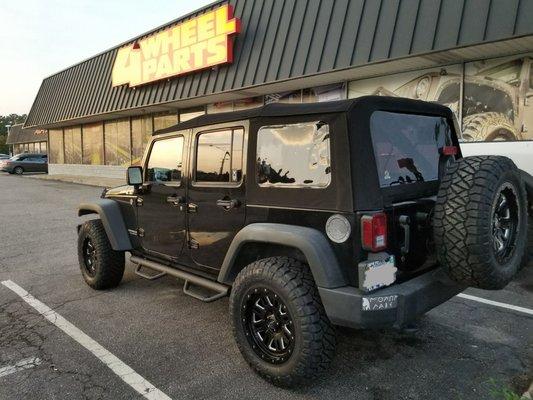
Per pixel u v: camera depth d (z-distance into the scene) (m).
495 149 5.63
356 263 2.72
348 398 2.92
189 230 3.96
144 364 3.43
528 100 8.39
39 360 3.52
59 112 24.33
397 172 3.09
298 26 11.11
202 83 13.95
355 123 2.78
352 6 9.93
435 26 8.24
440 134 3.67
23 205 13.87
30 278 5.84
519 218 3.00
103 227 5.11
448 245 2.71
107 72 20.23
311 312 2.80
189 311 4.54
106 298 4.97
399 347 3.63
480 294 4.80
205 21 13.40
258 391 3.02
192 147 3.88
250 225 3.21
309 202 2.94
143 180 4.52
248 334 3.16
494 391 2.85
